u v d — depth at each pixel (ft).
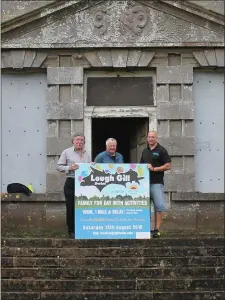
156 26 57.21
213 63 57.31
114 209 46.57
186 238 45.78
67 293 39.68
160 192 47.44
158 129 57.16
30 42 57.00
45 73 57.93
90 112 57.31
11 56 57.16
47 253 43.34
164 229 55.72
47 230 54.80
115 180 46.78
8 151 57.31
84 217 46.44
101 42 57.00
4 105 57.62
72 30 57.11
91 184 46.68
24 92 57.77
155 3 57.11
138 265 42.32
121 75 57.88
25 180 57.16
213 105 57.88
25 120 57.57
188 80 57.41
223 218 55.93
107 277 41.39
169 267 42.16
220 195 55.83
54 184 56.54
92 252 43.32
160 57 57.57
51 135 56.95
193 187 56.59
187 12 56.85
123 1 57.26
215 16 56.85
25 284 40.57
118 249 43.39
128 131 64.18
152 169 47.01
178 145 56.90
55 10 56.59
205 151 57.57
